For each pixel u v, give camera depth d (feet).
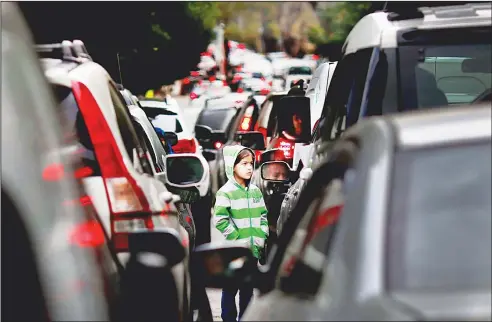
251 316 24.31
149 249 29.40
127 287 29.40
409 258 18.28
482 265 18.19
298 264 23.27
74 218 21.35
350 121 38.93
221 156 98.94
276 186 75.97
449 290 17.81
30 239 20.93
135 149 37.06
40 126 21.39
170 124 111.34
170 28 197.36
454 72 40.65
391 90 37.91
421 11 38.93
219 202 49.03
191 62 220.23
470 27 38.06
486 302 17.19
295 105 51.34
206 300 38.45
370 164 19.95
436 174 19.44
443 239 18.54
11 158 20.72
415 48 38.17
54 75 32.76
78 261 20.99
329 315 18.11
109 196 32.55
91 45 149.59
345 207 19.94
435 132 20.27
